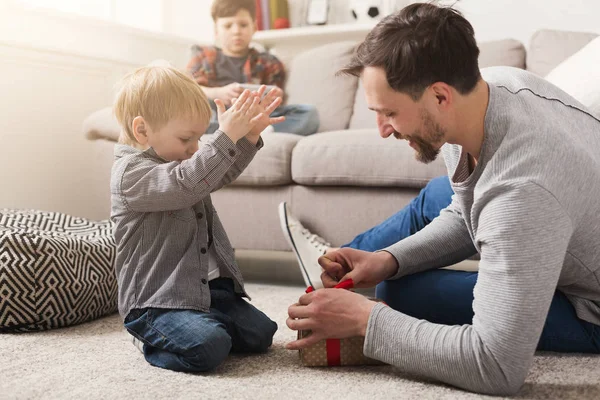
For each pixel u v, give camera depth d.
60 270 1.60
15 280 1.55
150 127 1.37
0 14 2.63
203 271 1.33
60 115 2.99
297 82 3.16
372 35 1.10
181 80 1.38
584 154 1.09
